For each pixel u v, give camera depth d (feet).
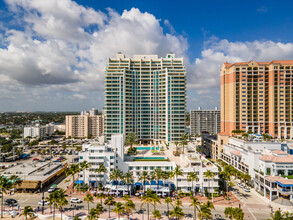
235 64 606.55
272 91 585.63
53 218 247.70
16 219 255.09
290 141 482.28
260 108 597.11
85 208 282.56
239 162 419.95
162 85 653.30
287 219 204.85
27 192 342.03
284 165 325.83
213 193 322.96
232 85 607.37
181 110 637.30
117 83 631.56
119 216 247.29
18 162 546.26
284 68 586.04
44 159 562.66
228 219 250.78
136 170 361.71
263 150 395.34
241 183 381.81
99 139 458.50
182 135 528.22
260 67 598.34
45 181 355.97
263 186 327.67
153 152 427.33
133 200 307.78
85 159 366.43
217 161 492.54
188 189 332.80
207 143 624.59
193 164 341.21
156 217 233.96
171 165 361.30
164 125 646.74
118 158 362.94
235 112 601.21
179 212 222.48
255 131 596.70
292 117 578.25
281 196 304.71
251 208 281.13
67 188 355.36
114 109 629.92
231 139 506.48
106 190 335.88
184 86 640.58
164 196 318.04
